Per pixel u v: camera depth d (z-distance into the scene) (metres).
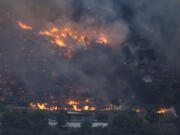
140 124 104.25
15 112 102.50
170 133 100.00
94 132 100.56
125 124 103.25
